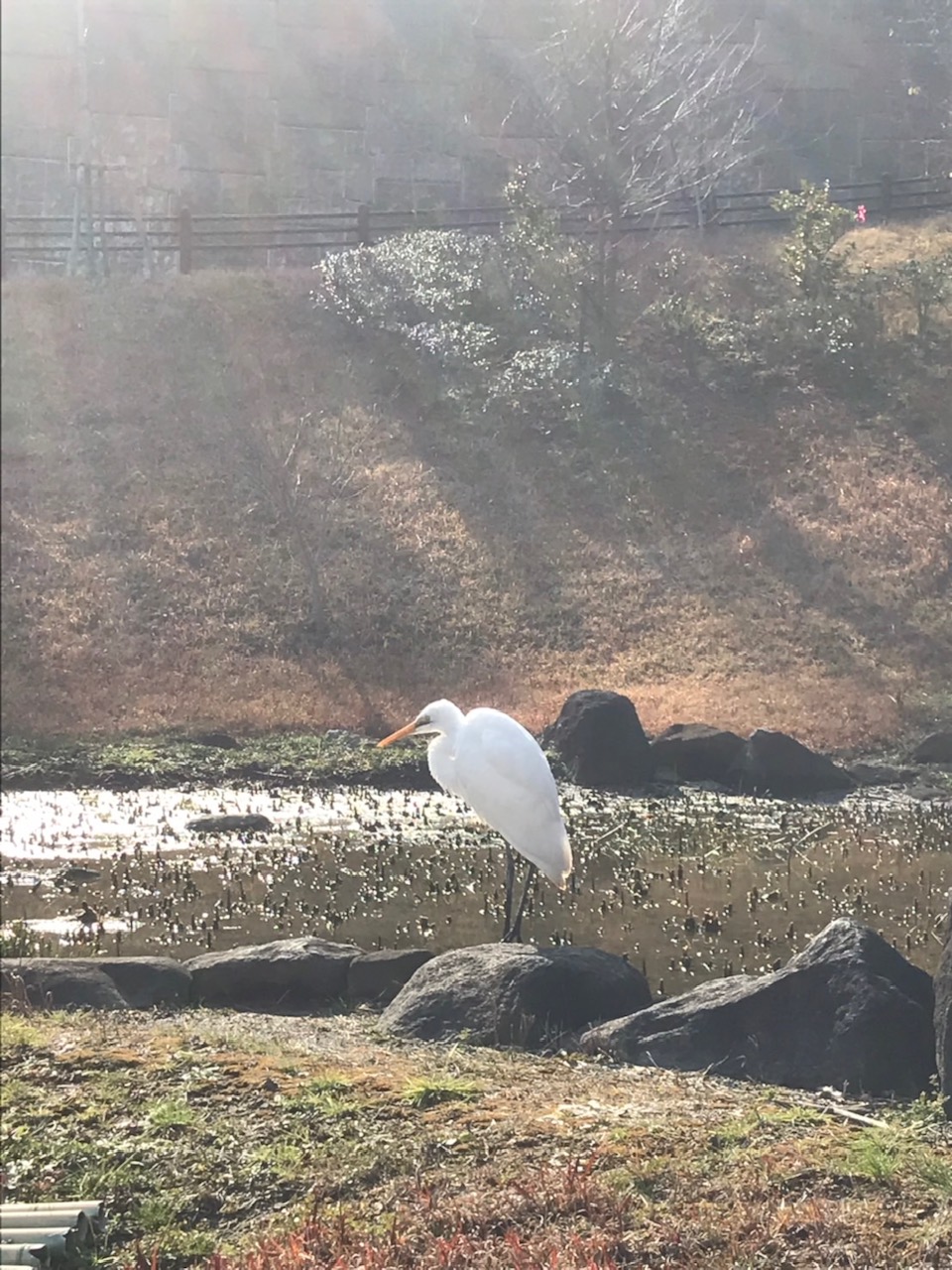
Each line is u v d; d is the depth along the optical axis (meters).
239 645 19.34
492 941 9.59
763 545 21.44
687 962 8.95
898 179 29.14
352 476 22.73
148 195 30.70
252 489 22.34
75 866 11.76
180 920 10.18
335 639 19.55
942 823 13.68
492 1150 5.34
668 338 26.34
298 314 26.81
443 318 26.28
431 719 9.54
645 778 15.52
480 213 30.70
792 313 26.17
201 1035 6.95
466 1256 4.42
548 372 24.58
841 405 24.44
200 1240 4.82
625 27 25.72
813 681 18.41
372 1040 7.11
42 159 29.59
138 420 23.89
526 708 17.38
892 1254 4.39
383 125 31.53
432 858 12.11
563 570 21.03
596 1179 4.99
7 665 18.52
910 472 22.72
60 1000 7.86
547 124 27.61
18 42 29.19
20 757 15.90
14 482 22.16
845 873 11.64
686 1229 4.59
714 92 27.25
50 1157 5.43
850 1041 6.33
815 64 29.62
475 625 19.86
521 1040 7.02
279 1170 5.25
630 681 18.58
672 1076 6.41
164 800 14.53
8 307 26.00
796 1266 4.36
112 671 18.59
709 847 12.63
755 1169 5.04
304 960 8.35
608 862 12.04
